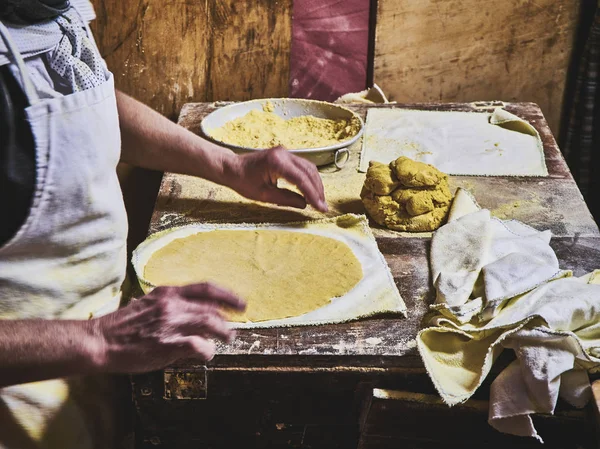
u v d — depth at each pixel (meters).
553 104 2.46
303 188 1.41
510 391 1.06
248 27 2.08
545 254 1.28
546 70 2.39
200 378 1.13
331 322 1.15
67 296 1.15
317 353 1.10
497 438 1.16
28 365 0.89
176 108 2.19
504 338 1.08
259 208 1.51
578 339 1.04
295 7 2.79
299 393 1.15
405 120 1.91
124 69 2.10
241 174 1.44
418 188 1.43
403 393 1.12
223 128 1.81
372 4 2.23
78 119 1.06
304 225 1.43
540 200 1.53
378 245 1.38
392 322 1.17
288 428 1.21
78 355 0.90
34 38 1.04
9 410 1.14
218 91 2.18
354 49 2.89
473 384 1.06
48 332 0.91
